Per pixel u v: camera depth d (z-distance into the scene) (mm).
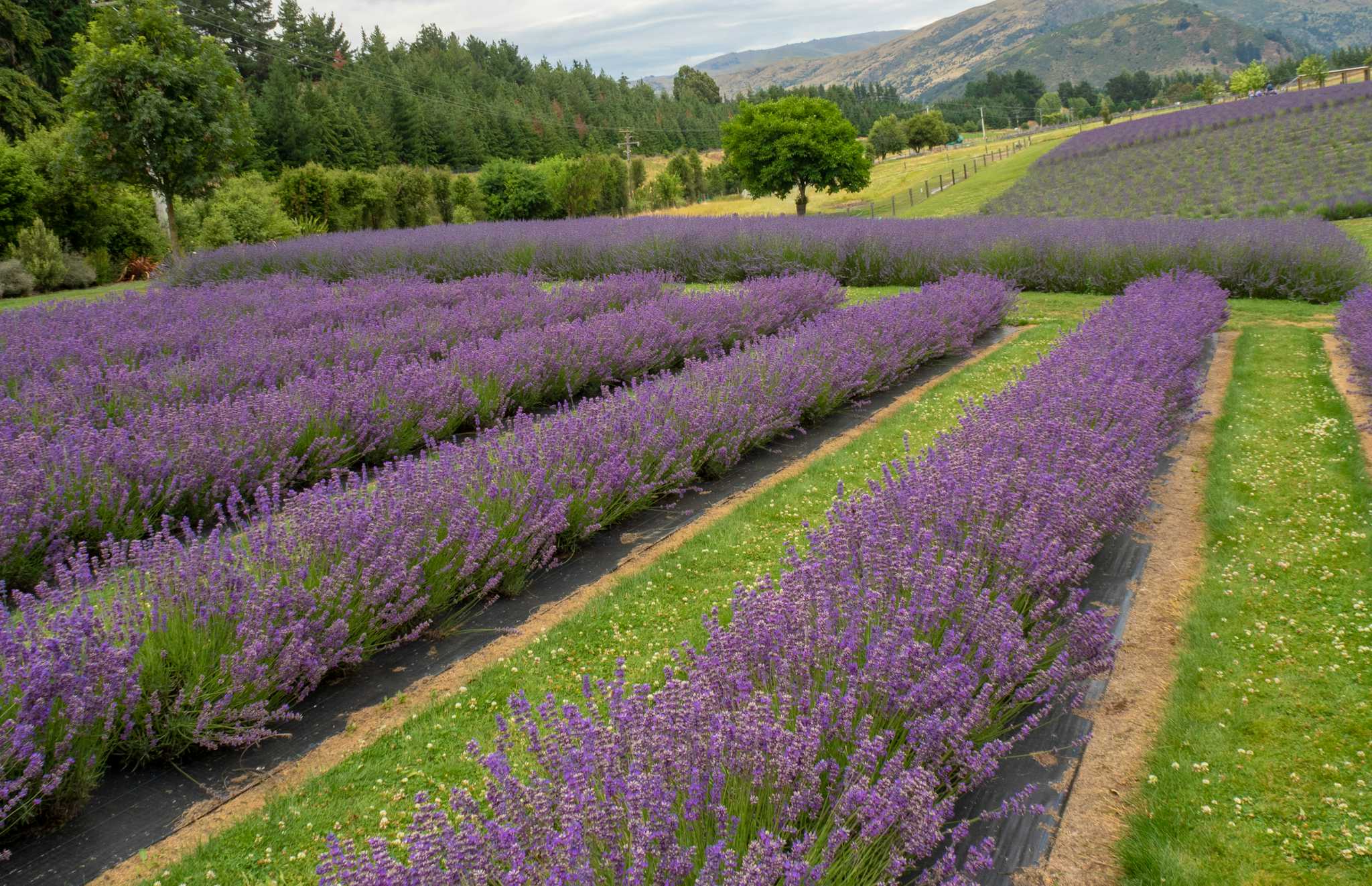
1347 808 2932
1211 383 9070
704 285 18734
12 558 4930
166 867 2904
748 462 7234
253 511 6172
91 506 5355
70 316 12047
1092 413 5621
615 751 2373
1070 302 14656
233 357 8711
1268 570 4754
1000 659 3141
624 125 131375
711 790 2387
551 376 9016
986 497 4078
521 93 128375
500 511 5000
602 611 4613
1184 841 2822
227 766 3471
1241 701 3564
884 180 75875
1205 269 14836
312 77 104375
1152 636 4145
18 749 2965
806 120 45938
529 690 3889
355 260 20766
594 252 19734
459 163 95188
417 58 120938
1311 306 13672
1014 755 3285
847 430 8016
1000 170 58531
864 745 2537
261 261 21516
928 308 10844
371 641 4168
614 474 5574
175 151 23641
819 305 12945
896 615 3227
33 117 42031
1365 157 33156
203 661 3588
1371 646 3924
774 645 3049
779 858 2049
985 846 2580
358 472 7047
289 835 3027
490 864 2092
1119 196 35469
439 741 3535
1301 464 6434
